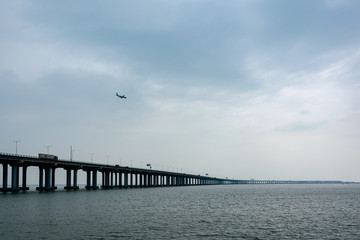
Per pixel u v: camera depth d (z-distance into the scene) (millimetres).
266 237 52875
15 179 154875
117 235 52469
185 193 193500
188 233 54969
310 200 136750
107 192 185875
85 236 51375
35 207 92375
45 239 49031
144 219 70938
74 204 103000
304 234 55656
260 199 141875
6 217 71625
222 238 51531
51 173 185375
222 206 105125
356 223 68438
